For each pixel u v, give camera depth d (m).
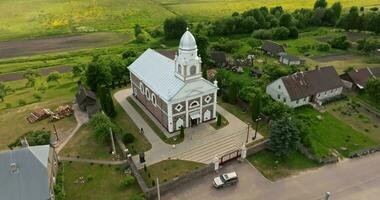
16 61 123.06
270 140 62.09
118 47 136.38
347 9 192.88
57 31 160.62
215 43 131.62
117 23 174.50
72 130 73.56
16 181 48.59
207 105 73.19
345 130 72.00
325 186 56.50
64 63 120.94
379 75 93.94
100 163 62.44
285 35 143.88
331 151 64.94
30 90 97.75
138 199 52.38
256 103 72.00
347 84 92.88
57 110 80.38
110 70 93.50
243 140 68.31
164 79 73.19
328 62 115.88
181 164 61.91
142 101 84.19
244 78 99.94
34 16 187.75
